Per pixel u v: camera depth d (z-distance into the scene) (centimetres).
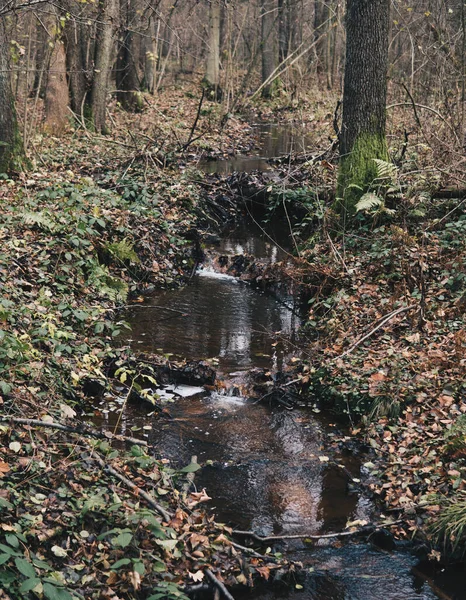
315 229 1177
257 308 989
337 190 1128
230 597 456
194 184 1400
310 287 995
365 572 505
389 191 1053
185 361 796
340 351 800
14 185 1152
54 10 1417
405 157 1265
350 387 725
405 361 743
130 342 852
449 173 1097
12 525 459
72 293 890
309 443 670
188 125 2166
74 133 1772
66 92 1825
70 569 454
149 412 712
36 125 1777
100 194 1148
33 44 1847
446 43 1460
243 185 1427
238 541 526
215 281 1097
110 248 1015
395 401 684
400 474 602
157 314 953
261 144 2075
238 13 3131
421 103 1636
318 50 3123
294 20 3275
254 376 778
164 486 557
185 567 477
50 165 1371
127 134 1839
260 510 569
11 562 432
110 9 1808
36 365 669
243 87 2817
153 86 2844
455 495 555
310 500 584
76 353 757
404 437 648
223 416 713
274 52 3164
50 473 524
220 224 1332
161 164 1415
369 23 1058
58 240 957
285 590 486
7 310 714
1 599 403
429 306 843
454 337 762
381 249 984
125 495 525
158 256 1098
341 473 623
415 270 902
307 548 528
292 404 745
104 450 553
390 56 2017
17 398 595
